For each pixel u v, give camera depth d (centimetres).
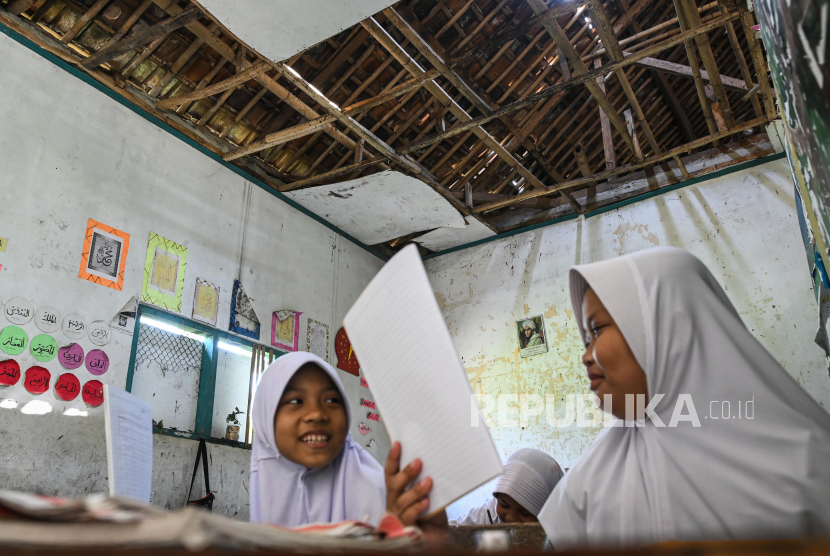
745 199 490
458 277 607
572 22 511
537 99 413
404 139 536
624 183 556
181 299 403
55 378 319
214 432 412
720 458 97
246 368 451
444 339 88
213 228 443
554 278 553
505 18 486
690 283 107
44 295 326
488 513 221
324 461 129
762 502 91
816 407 101
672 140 684
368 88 493
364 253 598
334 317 536
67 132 362
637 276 108
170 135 430
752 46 378
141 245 386
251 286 461
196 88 436
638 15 550
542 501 183
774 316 452
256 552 39
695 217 506
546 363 529
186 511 41
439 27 472
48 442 307
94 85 387
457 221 558
